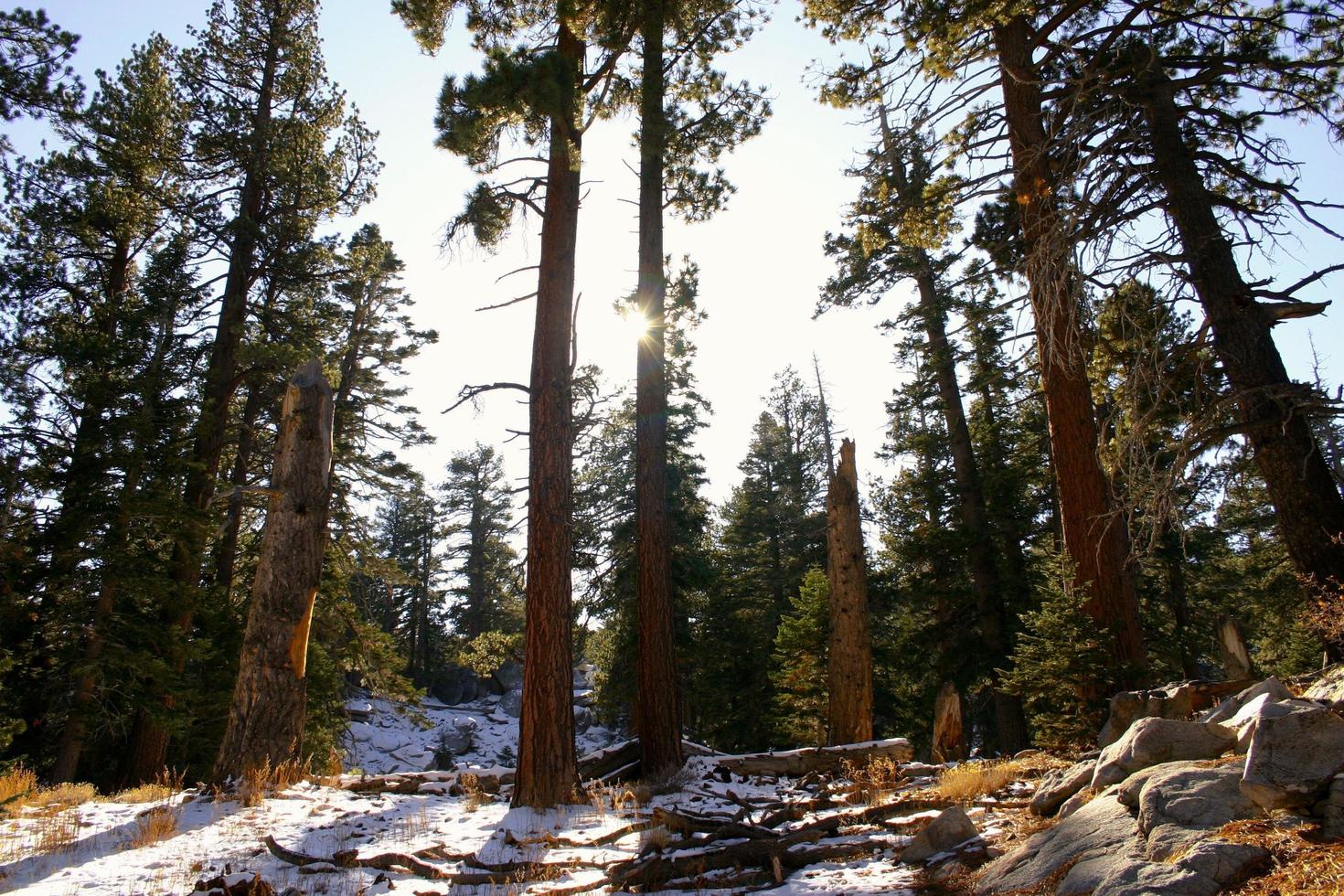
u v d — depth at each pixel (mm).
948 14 10648
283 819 9297
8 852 7520
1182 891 3861
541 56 11188
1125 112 9977
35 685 18328
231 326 20719
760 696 29750
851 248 22984
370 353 25312
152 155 20828
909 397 25297
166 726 17438
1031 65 12375
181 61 22562
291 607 11945
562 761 10672
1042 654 11422
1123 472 9250
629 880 6527
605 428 25094
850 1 12375
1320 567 8203
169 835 8367
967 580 23203
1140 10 10570
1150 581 22672
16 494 17750
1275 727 4523
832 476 17172
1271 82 10992
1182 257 9180
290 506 12242
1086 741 10211
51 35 15930
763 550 35594
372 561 23109
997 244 15203
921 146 13812
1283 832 4090
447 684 49031
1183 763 5117
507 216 12969
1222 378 10195
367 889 6656
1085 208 9492
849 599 16297
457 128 11219
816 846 6773
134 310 20094
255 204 22406
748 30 15305
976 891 5078
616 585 24672
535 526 11461
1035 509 23500
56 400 18641
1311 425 8492
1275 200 9859
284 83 23359
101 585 17875
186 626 19469
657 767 12969
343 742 26234
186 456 19688
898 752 12602
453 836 8562
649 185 15500
